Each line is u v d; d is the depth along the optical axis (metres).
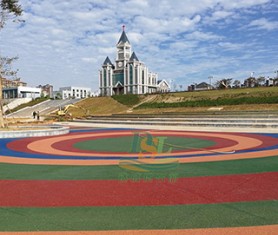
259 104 34.22
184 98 46.44
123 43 96.69
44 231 3.83
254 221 4.05
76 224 4.04
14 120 39.22
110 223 4.05
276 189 5.55
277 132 17.45
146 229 3.85
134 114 36.09
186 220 4.12
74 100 62.88
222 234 3.66
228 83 68.81
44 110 57.16
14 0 20.45
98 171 7.37
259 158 8.94
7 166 8.22
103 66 100.00
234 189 5.58
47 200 5.10
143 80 96.88
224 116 26.48
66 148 11.98
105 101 56.38
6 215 4.41
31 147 12.45
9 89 88.44
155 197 5.17
